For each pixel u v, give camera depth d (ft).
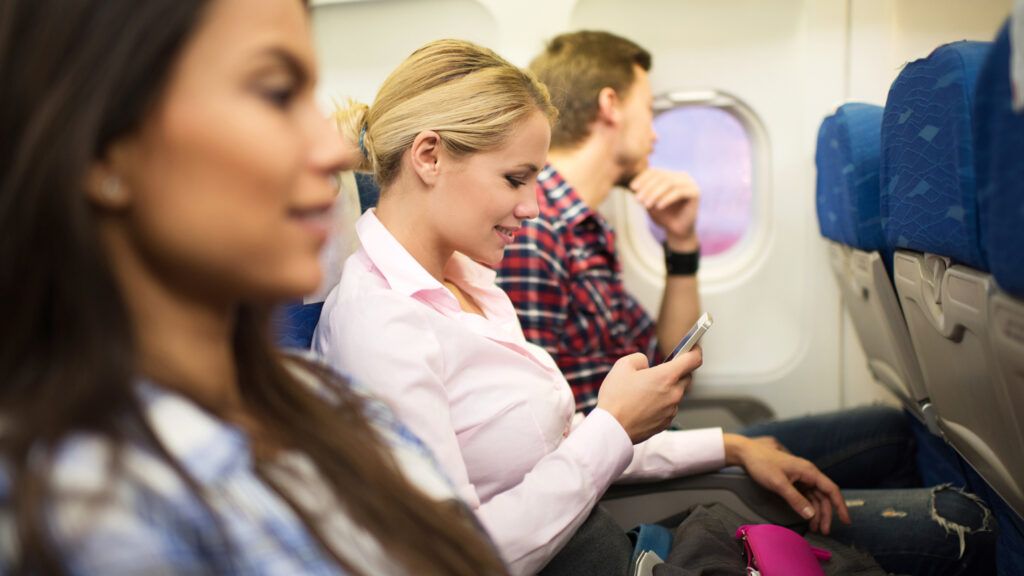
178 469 1.63
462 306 4.39
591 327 6.26
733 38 7.30
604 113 6.63
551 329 5.95
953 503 5.08
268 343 2.20
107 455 1.54
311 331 4.15
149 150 1.63
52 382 1.56
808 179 7.43
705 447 5.03
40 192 1.54
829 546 4.55
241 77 1.68
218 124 1.65
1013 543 4.66
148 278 1.77
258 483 1.83
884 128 4.14
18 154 1.55
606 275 6.56
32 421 1.52
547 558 3.72
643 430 4.11
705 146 7.63
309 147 1.82
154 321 1.79
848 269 6.37
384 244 3.92
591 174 6.74
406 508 2.17
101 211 1.69
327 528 1.90
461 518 2.39
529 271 5.88
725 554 3.89
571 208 6.26
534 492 3.71
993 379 3.42
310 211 1.84
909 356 5.21
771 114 7.36
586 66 6.62
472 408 3.92
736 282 7.73
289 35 1.76
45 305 1.61
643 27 7.36
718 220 7.73
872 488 6.39
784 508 4.95
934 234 3.52
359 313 3.69
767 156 7.50
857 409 6.53
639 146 6.81
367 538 2.01
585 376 6.19
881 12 6.94
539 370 4.14
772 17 7.21
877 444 6.33
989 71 2.50
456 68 3.98
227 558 1.63
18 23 1.56
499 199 3.94
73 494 1.50
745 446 5.04
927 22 6.81
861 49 7.06
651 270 7.73
